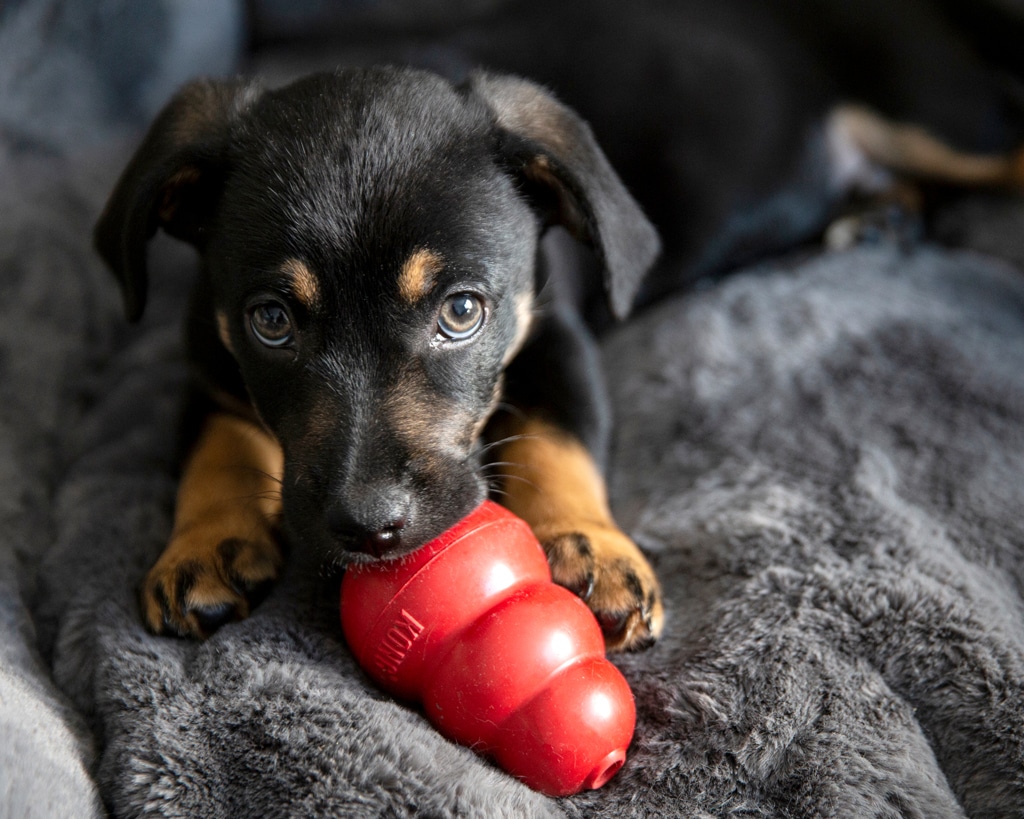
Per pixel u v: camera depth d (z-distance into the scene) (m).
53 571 0.44
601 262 0.44
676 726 0.38
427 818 0.34
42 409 0.53
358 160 0.40
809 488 0.46
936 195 0.73
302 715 0.36
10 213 0.60
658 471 0.50
